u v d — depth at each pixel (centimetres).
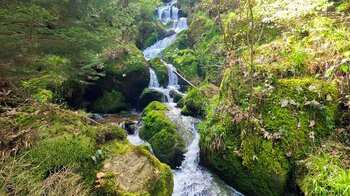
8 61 430
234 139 461
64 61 503
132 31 1370
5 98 446
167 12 1798
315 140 405
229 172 461
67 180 297
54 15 429
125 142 409
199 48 1142
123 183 333
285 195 402
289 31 612
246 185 440
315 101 425
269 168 408
